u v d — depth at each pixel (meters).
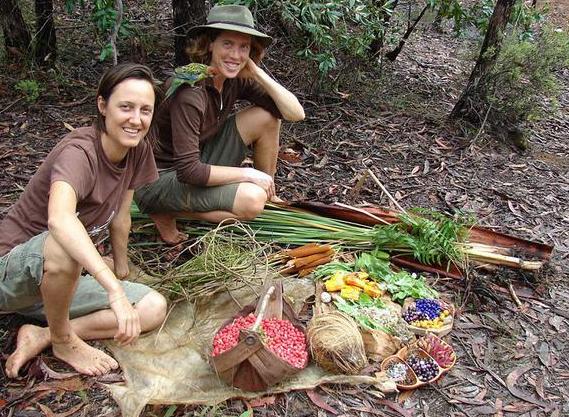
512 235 3.44
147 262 2.89
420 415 2.27
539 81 4.84
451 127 4.94
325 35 4.32
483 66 4.87
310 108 4.93
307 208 3.26
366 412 2.25
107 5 4.05
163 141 3.04
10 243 2.27
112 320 2.35
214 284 2.67
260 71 3.04
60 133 4.12
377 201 3.80
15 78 4.65
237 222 2.89
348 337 2.31
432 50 6.95
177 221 3.24
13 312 2.44
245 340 2.13
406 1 6.94
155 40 5.42
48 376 2.25
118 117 2.12
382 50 5.63
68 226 1.95
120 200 2.43
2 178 3.56
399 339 2.49
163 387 2.23
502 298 2.95
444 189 4.05
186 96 2.79
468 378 2.48
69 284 2.07
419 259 3.01
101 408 2.16
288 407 2.22
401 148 4.56
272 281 2.48
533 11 5.55
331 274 2.82
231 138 3.23
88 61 5.07
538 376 2.53
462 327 2.75
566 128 5.45
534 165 4.59
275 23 4.92
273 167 3.39
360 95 5.24
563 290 3.09
